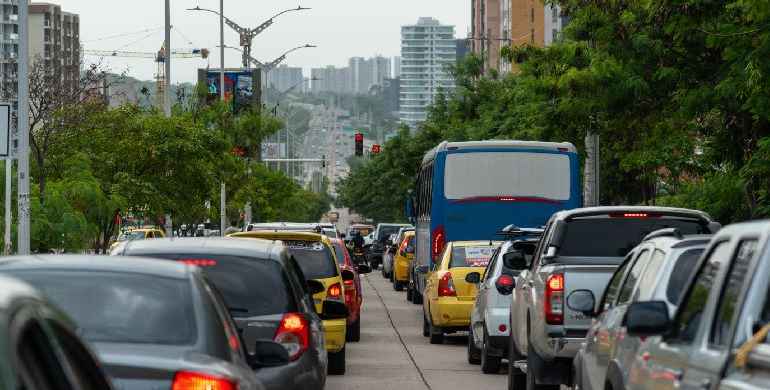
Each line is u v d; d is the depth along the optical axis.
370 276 143.88
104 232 81.00
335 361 43.12
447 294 53.75
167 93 101.88
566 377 31.88
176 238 26.09
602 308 24.92
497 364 44.12
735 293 13.92
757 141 49.56
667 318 16.44
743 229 14.59
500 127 122.06
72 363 9.65
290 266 25.97
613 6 58.31
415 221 85.75
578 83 59.03
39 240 67.12
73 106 90.12
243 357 18.78
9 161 60.97
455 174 65.50
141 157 89.06
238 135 143.12
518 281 37.06
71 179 77.25
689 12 50.31
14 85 177.25
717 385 13.25
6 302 8.59
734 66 48.03
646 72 58.38
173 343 16.88
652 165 73.25
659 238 21.92
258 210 195.88
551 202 65.19
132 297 17.31
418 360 49.16
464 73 152.50
